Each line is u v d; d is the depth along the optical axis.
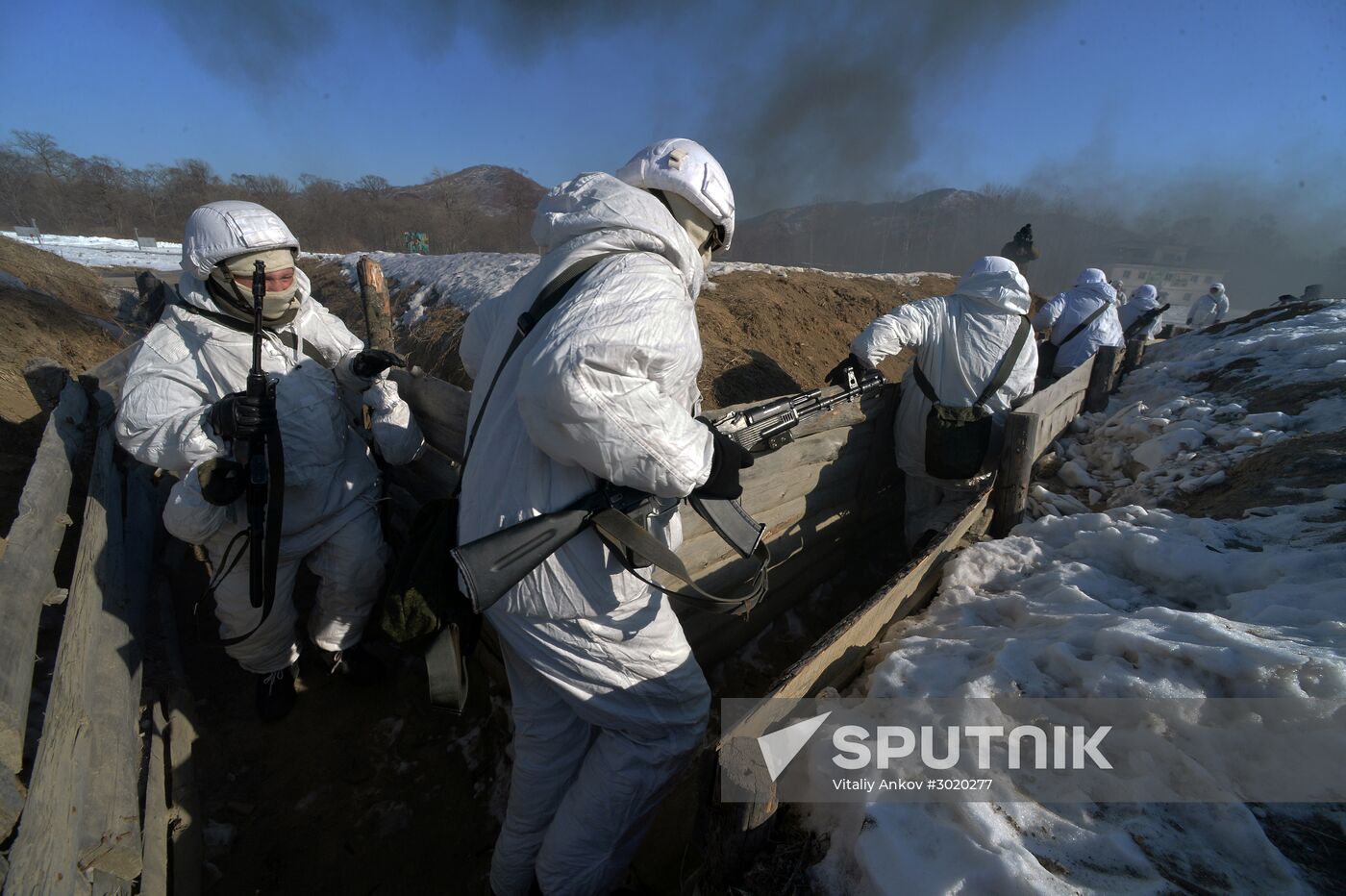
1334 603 1.87
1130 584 2.43
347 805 2.59
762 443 2.24
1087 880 1.23
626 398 1.35
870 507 4.12
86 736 1.80
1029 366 3.79
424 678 3.14
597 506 1.58
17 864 1.28
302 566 3.78
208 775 2.60
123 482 3.78
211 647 3.27
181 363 2.40
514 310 1.77
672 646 1.79
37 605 2.20
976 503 3.12
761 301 6.55
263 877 2.31
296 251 2.57
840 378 3.66
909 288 8.69
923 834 1.33
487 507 1.63
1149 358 7.45
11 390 5.05
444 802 2.62
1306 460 3.23
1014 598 2.32
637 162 1.77
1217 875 1.24
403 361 2.69
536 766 1.88
